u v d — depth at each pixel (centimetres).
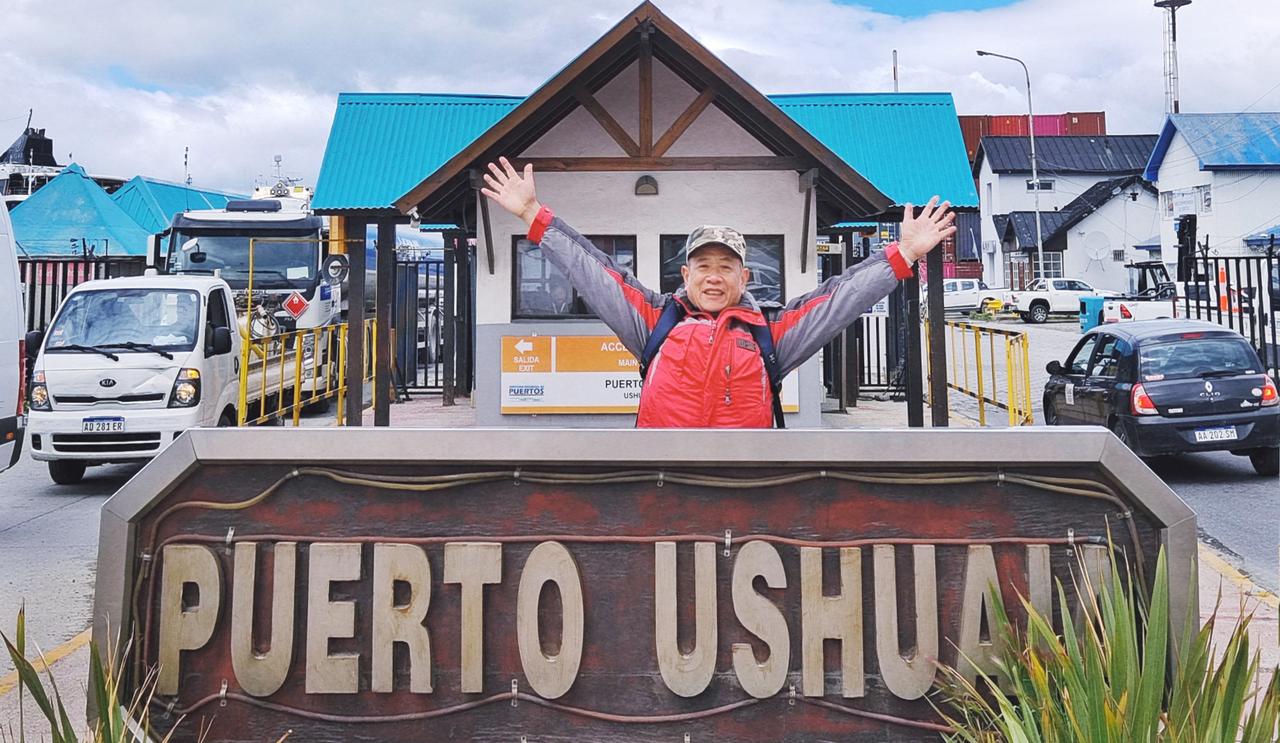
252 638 238
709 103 1074
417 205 1065
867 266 352
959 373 2128
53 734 232
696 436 233
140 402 1053
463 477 238
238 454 238
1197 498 925
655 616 235
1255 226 4416
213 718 237
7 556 778
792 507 237
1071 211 5653
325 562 238
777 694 233
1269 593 621
